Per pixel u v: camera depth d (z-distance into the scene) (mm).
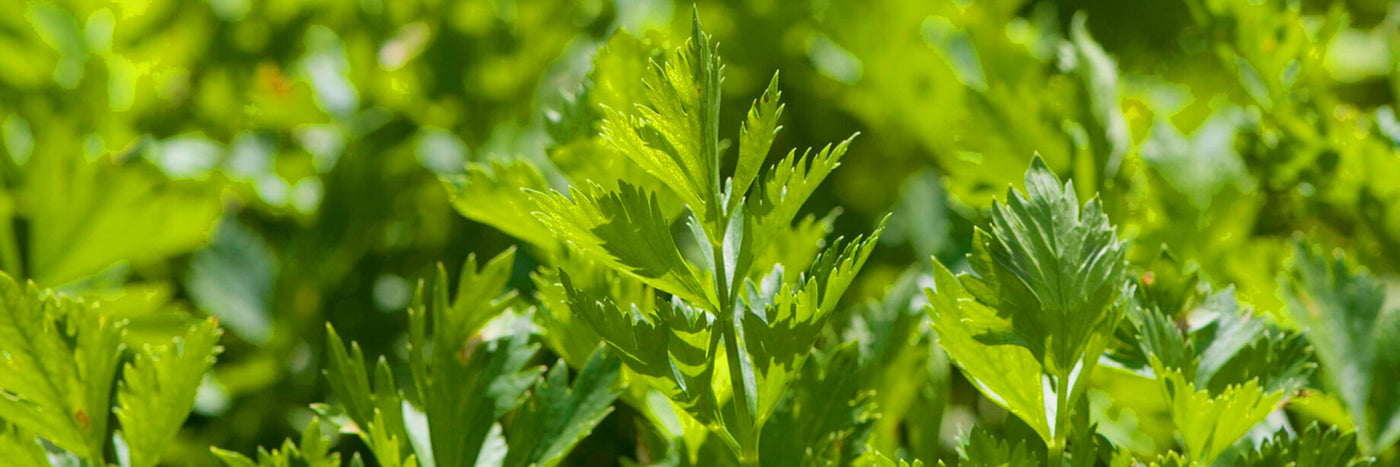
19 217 1353
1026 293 897
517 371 991
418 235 1561
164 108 1565
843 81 1610
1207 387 957
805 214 1631
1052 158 1117
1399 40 1220
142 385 985
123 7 1532
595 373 983
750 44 1691
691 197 881
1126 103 1184
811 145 1717
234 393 1404
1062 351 898
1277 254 1100
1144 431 1036
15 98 1481
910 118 1512
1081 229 905
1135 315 970
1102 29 1719
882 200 1647
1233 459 968
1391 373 1015
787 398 977
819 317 887
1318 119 1108
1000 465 887
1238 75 1124
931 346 1052
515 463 971
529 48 1555
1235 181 1135
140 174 1413
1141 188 1138
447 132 1569
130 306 1275
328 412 983
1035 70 1265
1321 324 1029
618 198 877
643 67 1009
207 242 1460
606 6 1621
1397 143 1101
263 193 1547
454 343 993
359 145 1574
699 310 893
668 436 995
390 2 1578
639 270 882
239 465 957
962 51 1486
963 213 1199
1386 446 1005
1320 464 913
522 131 1548
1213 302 975
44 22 1498
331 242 1554
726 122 1709
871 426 972
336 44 1601
